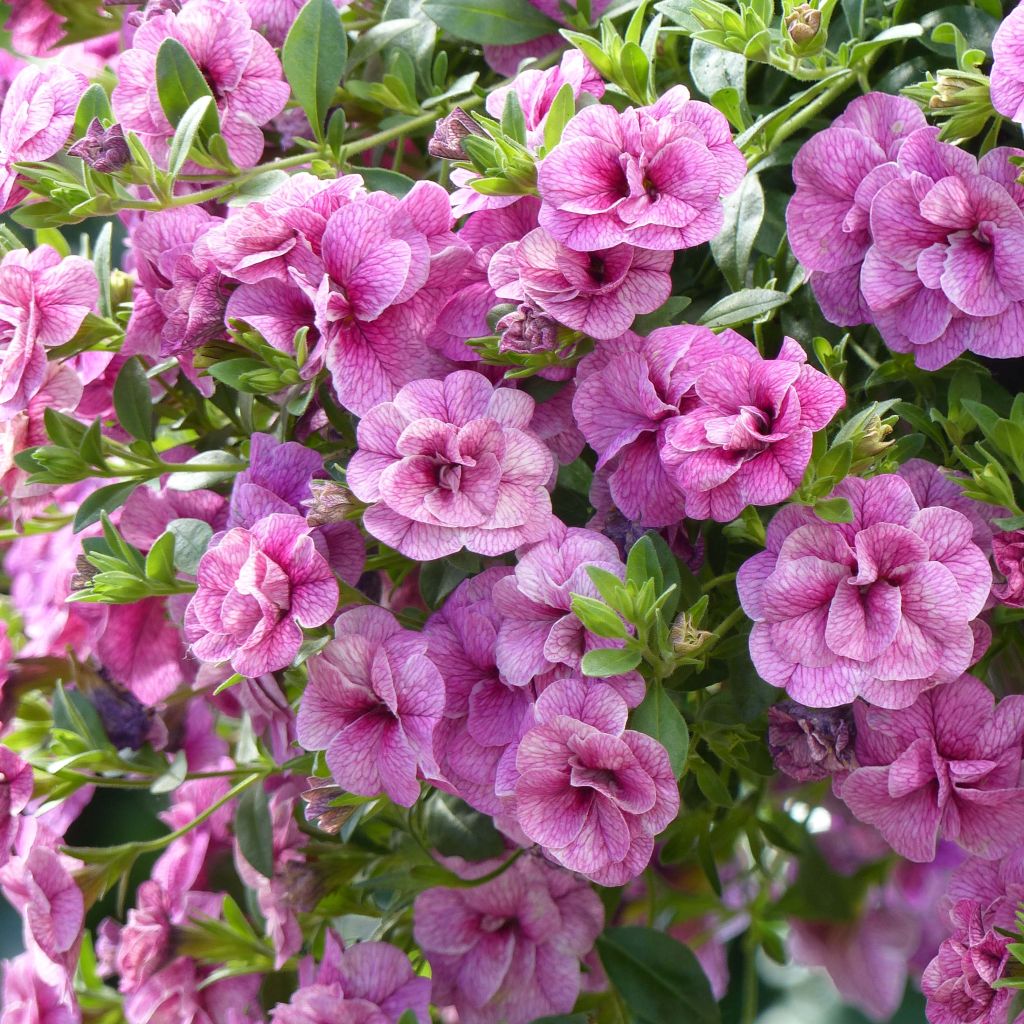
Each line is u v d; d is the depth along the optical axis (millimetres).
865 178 471
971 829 467
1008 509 468
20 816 523
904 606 455
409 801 466
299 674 495
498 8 522
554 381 477
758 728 494
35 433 514
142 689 528
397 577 512
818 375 452
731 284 490
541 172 460
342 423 494
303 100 505
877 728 465
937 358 471
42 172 499
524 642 464
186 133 487
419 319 475
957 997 466
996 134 477
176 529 495
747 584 458
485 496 461
